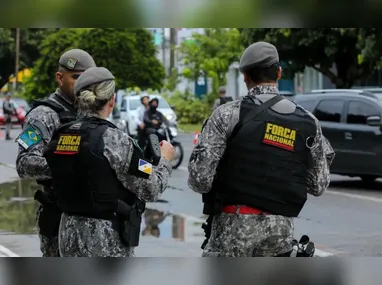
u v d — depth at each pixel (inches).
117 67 1414.9
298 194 153.1
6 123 1160.2
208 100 1560.0
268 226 151.9
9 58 2330.2
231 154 152.0
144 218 407.5
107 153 147.0
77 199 148.7
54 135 153.2
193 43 1539.1
